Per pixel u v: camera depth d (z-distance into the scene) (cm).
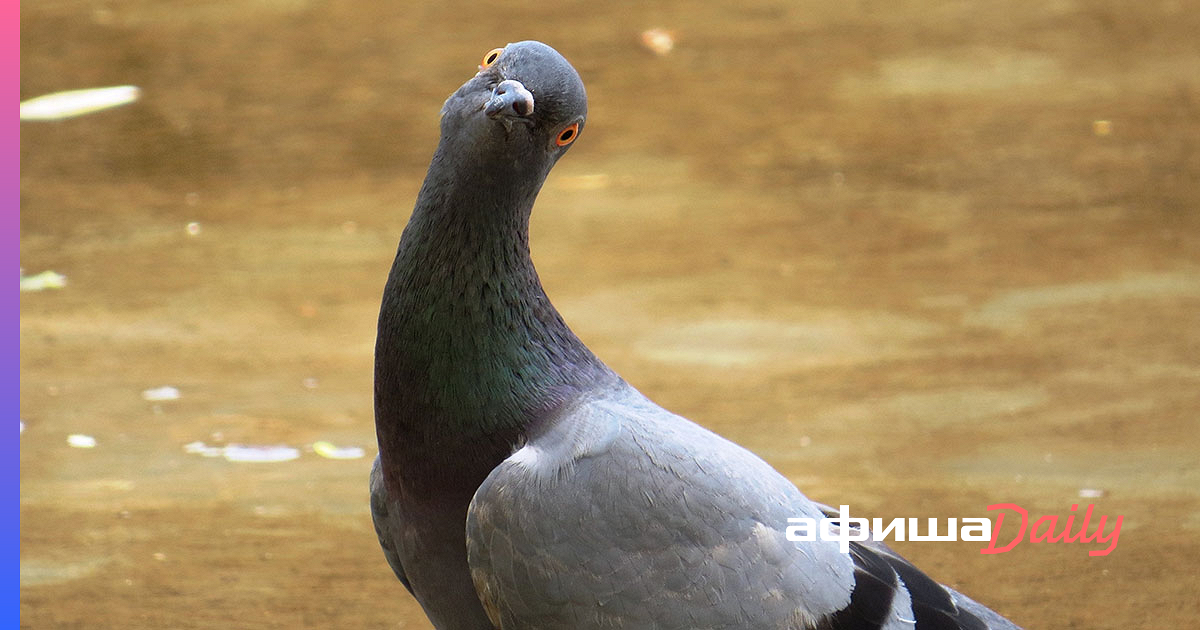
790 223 1894
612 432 620
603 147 2216
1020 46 2561
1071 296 1605
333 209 1962
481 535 610
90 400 1347
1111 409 1303
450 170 619
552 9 2755
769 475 644
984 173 2048
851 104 2336
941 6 2758
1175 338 1470
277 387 1387
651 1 2802
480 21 2695
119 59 2484
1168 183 1977
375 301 1641
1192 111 2248
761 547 609
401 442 639
